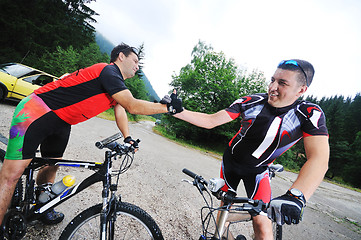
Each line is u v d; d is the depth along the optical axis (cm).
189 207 303
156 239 127
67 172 289
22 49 1844
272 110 137
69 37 2403
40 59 1666
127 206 130
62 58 1589
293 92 123
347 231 405
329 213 512
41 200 140
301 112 129
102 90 136
